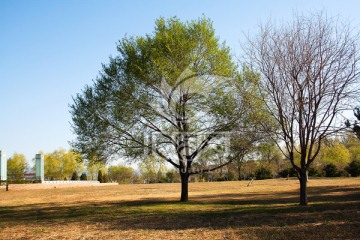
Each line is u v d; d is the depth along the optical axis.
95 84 19.66
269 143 17.98
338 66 15.38
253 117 16.95
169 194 29.92
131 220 14.41
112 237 10.77
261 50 16.45
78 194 32.19
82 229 12.62
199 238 10.05
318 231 10.10
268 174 55.28
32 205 22.70
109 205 21.03
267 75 16.14
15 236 11.62
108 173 72.94
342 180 41.88
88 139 19.31
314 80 15.41
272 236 9.77
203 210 16.95
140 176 69.44
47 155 74.31
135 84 18.91
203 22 19.28
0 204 23.77
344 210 14.22
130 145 18.98
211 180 59.50
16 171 71.62
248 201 21.09
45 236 11.43
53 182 51.31
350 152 54.75
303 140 16.48
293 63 15.78
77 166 73.94
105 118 19.03
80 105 19.55
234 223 12.45
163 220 14.05
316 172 54.22
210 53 18.97
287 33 16.28
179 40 18.56
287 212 14.55
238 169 21.84
